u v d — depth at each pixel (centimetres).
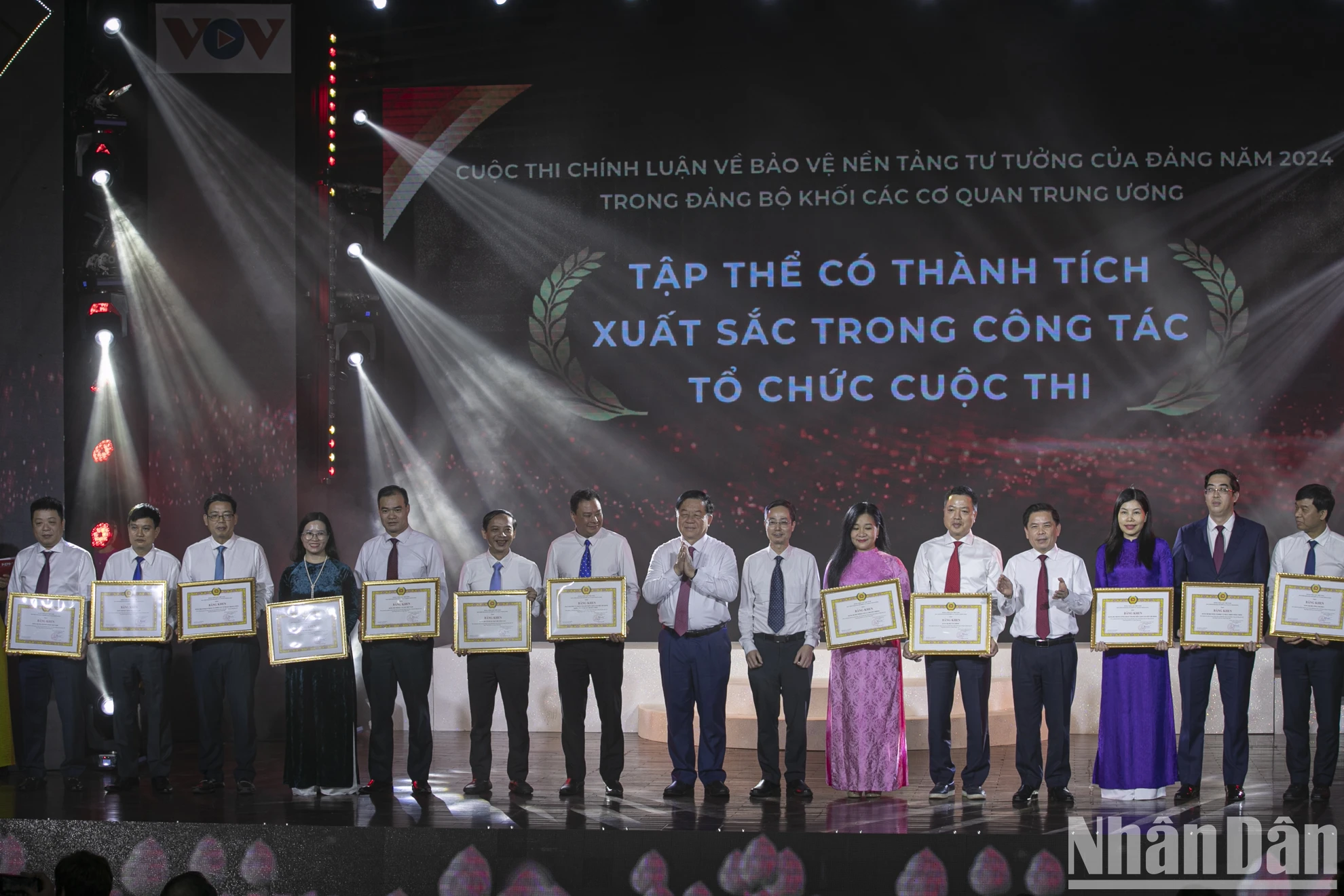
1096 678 743
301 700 572
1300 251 766
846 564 568
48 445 687
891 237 786
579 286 801
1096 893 473
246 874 501
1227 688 539
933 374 783
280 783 602
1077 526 773
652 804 543
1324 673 531
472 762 573
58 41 692
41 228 691
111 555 691
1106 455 773
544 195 803
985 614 542
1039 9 777
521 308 803
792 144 790
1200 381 768
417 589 570
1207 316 769
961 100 782
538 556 799
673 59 796
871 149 786
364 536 799
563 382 801
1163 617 532
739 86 793
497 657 569
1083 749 690
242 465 745
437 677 775
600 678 564
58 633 583
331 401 791
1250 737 724
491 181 805
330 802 550
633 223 799
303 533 581
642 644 786
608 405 799
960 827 492
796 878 481
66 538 696
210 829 504
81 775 592
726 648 562
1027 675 541
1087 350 775
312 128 767
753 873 483
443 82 804
